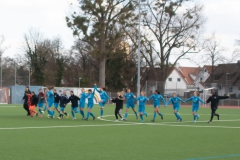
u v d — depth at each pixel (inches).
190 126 825.5
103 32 2097.7
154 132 685.3
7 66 2952.8
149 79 3100.4
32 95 1096.2
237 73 3348.9
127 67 3024.1
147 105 2198.6
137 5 2089.1
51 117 1047.6
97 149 470.0
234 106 2272.4
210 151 462.3
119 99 971.3
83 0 2032.5
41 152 442.3
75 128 746.8
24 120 946.1
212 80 3344.0
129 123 890.7
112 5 2091.5
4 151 447.5
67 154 430.6
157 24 2511.1
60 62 2923.2
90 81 3065.9
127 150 464.4
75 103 1002.1
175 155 431.5
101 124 850.8
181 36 2524.6
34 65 2849.4
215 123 924.0
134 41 2420.0
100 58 2177.7
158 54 2566.4
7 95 2146.9
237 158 413.4
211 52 3208.7
